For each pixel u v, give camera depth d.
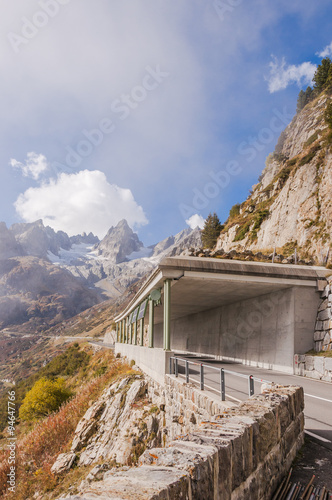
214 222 86.25
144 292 22.47
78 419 20.25
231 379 14.00
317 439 5.97
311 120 79.75
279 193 62.09
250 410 3.91
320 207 48.31
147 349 18.75
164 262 16.77
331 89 79.19
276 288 19.16
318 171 52.44
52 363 71.31
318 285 18.00
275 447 3.96
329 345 16.16
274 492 3.76
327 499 3.64
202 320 33.84
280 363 18.55
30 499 14.41
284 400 4.62
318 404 9.03
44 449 18.69
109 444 14.90
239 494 2.73
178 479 1.83
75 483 13.59
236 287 19.62
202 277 16.95
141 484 1.73
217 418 3.58
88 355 63.06
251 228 65.56
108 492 1.60
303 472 4.43
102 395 20.14
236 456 2.73
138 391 16.94
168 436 11.70
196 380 12.75
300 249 46.94
